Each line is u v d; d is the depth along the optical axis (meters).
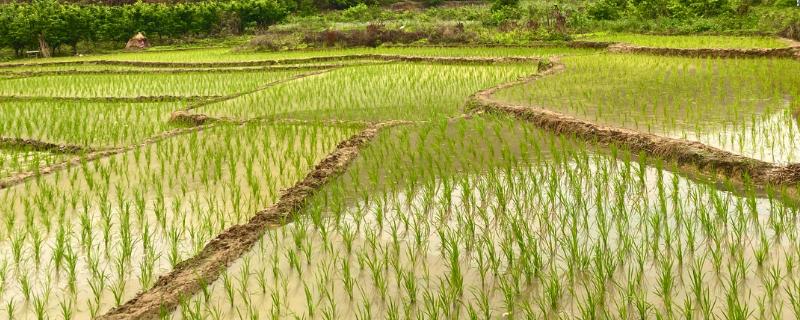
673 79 12.96
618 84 12.65
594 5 34.91
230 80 19.38
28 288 4.68
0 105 14.65
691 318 3.88
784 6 28.56
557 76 14.27
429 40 29.36
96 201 6.77
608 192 6.33
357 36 30.84
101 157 8.76
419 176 7.27
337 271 4.89
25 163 9.23
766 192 6.08
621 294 4.25
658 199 6.06
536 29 28.56
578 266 4.70
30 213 6.39
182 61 27.48
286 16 50.09
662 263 4.53
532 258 4.88
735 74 13.23
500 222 5.74
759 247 4.84
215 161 8.10
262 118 11.53
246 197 6.82
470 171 7.36
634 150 7.74
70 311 4.34
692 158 7.04
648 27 28.92
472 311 3.91
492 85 14.72
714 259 4.56
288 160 8.34
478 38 28.56
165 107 14.29
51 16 39.50
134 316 4.22
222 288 4.69
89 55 37.00
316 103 13.20
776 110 9.48
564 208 5.98
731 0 29.33
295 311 4.32
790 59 15.66
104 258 5.25
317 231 5.73
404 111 11.92
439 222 5.82
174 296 4.47
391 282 4.66
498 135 8.87
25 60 35.22
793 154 7.12
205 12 45.88
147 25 44.09
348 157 8.03
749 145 7.57
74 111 13.54
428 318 4.12
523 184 6.68
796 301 4.00
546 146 8.27
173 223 6.03
